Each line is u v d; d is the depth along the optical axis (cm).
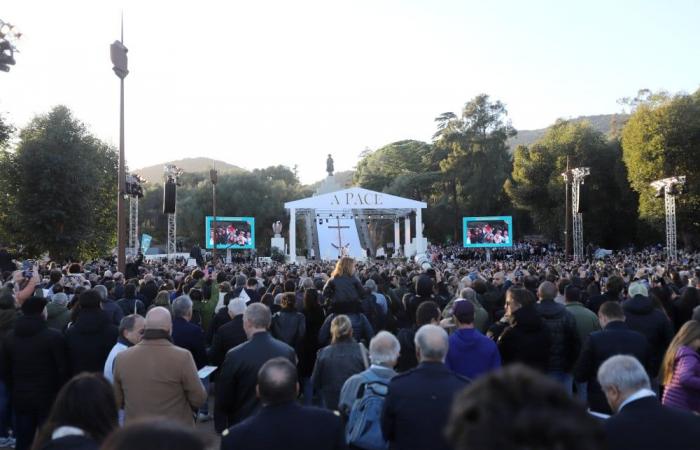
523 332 618
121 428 172
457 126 7025
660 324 698
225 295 1041
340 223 5659
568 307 782
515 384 137
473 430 131
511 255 4944
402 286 1163
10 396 719
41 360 610
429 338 413
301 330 797
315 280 1224
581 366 580
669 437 325
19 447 617
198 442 169
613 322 591
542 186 5747
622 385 348
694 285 1088
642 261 3028
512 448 126
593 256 4509
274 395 347
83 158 3612
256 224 7006
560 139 5769
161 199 8306
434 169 7906
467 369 531
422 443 386
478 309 830
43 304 627
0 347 621
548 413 128
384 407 407
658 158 4391
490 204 6850
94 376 317
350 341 594
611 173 5509
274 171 9812
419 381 402
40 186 3403
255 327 536
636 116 4634
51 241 3428
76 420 299
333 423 348
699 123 4347
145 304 1090
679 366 488
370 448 442
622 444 330
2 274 1770
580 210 3669
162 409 488
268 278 1520
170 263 2712
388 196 4909
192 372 503
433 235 7356
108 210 4134
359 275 1566
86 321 646
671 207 3234
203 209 6950
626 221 5509
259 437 336
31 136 3609
